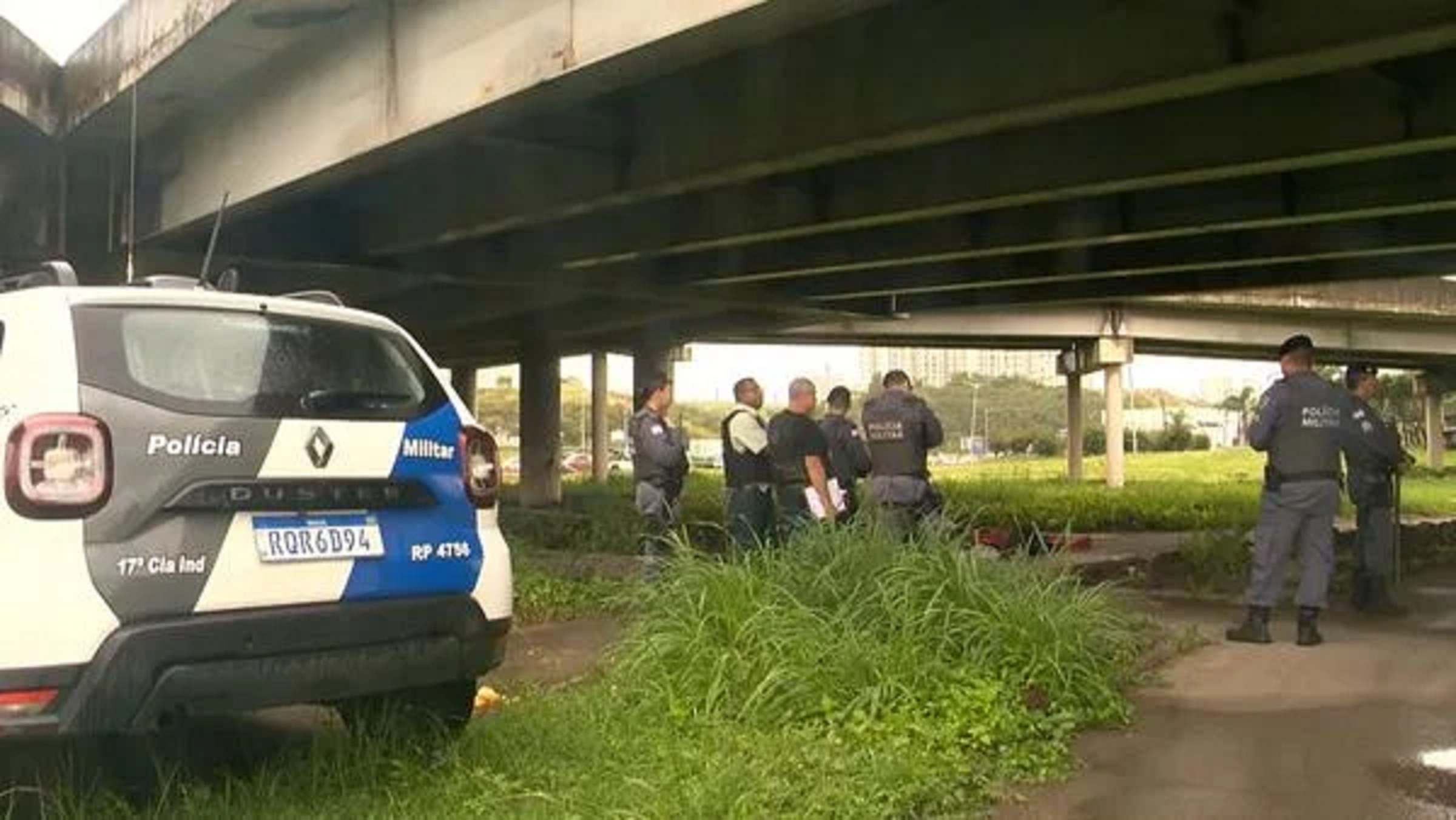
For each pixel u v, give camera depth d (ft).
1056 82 32.53
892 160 47.75
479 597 18.37
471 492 18.66
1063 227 53.21
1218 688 25.12
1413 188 43.91
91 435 15.19
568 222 60.70
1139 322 129.39
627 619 29.73
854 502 36.11
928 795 17.95
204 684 15.48
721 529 37.63
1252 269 67.77
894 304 84.07
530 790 17.69
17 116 54.13
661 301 75.92
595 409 161.68
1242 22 29.37
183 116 53.26
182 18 43.93
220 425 16.10
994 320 124.36
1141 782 19.16
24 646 14.52
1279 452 29.50
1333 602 36.96
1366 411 35.06
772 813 16.85
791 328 99.96
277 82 46.14
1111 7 31.60
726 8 27.20
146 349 16.14
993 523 64.44
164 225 56.75
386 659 17.15
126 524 15.23
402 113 38.60
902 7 35.04
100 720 14.83
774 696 21.26
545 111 37.01
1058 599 24.54
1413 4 26.94
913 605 23.48
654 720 21.22
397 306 86.22
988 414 361.10
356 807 16.98
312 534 16.65
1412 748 20.80
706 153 41.55
